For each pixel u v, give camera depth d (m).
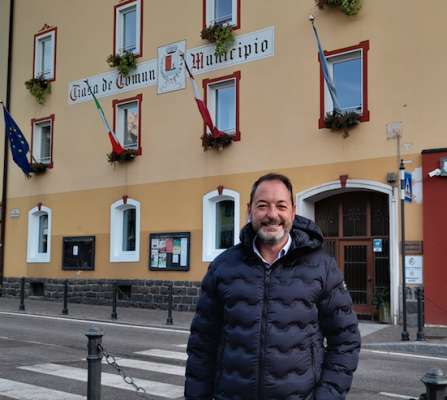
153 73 19.95
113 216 20.72
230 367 3.20
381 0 15.18
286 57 16.77
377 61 15.15
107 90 21.34
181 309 18.41
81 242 21.62
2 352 10.84
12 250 24.25
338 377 3.14
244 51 17.64
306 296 3.19
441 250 13.88
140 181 20.03
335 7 15.87
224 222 18.16
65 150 22.62
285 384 3.10
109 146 21.12
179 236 18.67
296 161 16.34
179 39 19.28
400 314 14.37
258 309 3.19
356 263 15.77
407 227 14.38
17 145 22.11
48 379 8.54
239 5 17.84
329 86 15.16
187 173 18.77
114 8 21.31
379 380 8.66
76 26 22.64
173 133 19.25
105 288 20.62
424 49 14.48
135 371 9.21
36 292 23.30
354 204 15.91
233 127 18.17
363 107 15.27
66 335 13.17
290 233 3.35
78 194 21.98
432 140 14.22
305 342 3.16
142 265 19.62
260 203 3.28
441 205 13.92
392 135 14.76
